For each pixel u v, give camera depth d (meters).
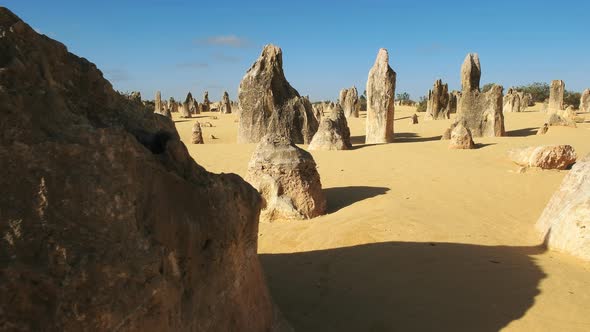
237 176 3.79
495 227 7.38
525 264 5.60
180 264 2.95
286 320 4.30
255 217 3.75
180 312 2.80
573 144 17.36
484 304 4.59
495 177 11.31
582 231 5.88
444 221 7.59
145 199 2.73
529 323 4.21
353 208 8.73
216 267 3.25
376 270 5.54
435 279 5.20
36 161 2.35
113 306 2.34
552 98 39.91
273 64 22.05
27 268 2.16
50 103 2.55
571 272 5.33
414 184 10.70
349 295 4.95
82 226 2.38
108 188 2.50
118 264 2.41
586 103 41.53
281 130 21.75
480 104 22.25
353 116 41.62
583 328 4.12
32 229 2.25
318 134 18.12
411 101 71.94
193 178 3.23
